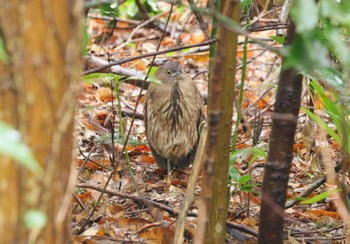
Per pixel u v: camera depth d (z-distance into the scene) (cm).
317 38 505
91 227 921
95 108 1497
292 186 1136
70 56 491
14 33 463
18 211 472
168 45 1992
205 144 653
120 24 2134
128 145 1316
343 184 750
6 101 466
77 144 1216
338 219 1007
